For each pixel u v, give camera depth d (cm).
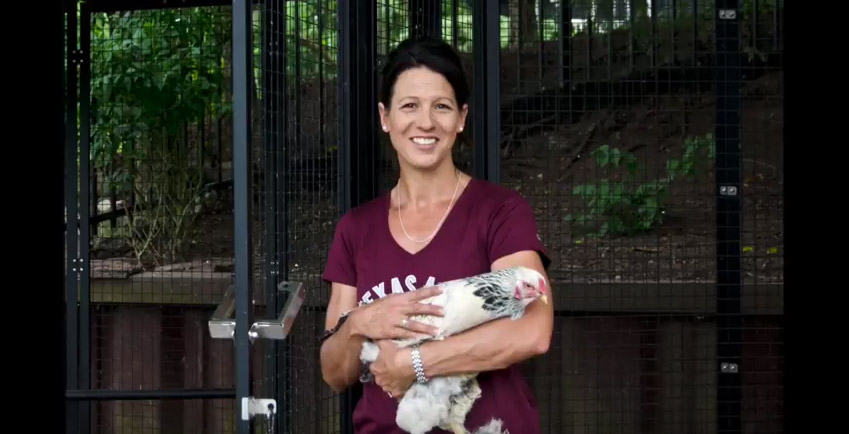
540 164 418
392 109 194
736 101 330
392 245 196
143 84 440
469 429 188
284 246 220
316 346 284
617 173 421
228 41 443
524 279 175
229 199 452
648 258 411
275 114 214
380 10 294
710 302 386
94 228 451
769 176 433
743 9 413
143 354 436
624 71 402
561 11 371
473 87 295
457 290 177
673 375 386
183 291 433
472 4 298
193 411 435
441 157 193
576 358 390
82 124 362
